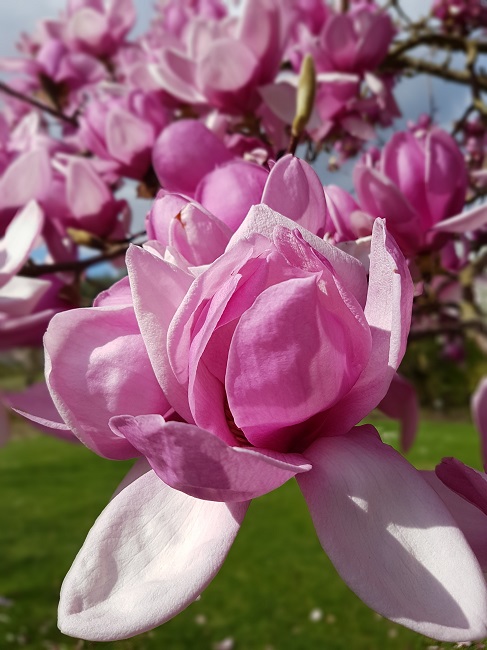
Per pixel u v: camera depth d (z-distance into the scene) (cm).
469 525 21
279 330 20
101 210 51
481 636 17
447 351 176
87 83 89
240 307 20
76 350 21
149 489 22
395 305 20
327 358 20
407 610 18
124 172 55
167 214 26
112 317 22
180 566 20
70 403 21
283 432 21
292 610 201
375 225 21
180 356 20
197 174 38
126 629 18
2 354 54
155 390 21
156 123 54
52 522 317
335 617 192
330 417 22
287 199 24
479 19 102
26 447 500
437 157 40
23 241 40
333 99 61
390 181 38
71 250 54
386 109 69
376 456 21
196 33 56
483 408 43
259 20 49
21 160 46
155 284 21
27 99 67
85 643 31
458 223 40
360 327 20
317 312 20
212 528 20
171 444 18
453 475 20
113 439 22
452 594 18
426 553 18
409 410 39
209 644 187
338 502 20
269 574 230
